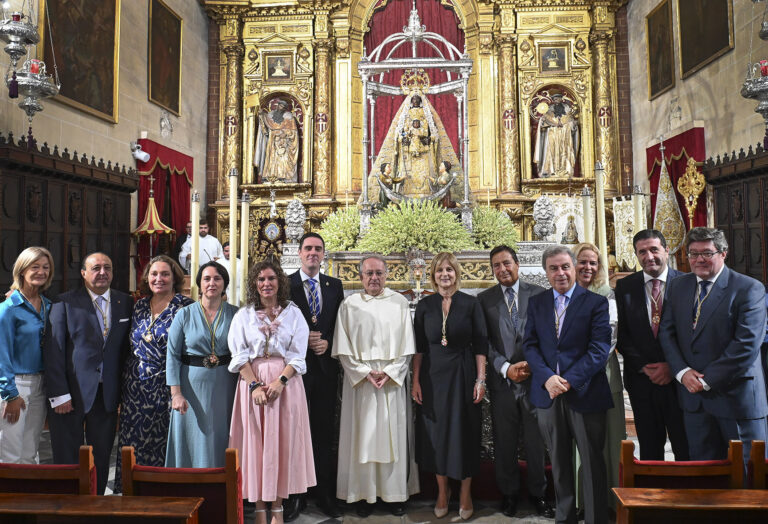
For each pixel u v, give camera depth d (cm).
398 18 1373
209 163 1345
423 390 388
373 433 382
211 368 357
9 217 714
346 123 1334
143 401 365
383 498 388
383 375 382
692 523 223
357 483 389
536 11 1334
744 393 311
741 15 911
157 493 252
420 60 795
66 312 366
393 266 639
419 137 802
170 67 1185
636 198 457
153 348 367
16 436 358
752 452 249
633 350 361
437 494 425
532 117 1341
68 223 835
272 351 355
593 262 381
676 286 342
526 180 1297
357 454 389
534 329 355
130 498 233
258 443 349
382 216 661
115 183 944
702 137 1020
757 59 874
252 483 344
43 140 812
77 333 364
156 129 1132
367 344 390
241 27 1354
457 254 636
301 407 361
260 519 351
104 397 366
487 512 397
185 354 358
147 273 378
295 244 700
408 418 410
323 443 400
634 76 1309
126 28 1030
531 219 1299
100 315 375
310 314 408
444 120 1341
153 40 1118
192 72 1283
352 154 1331
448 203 827
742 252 890
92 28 926
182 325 354
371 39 1377
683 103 1095
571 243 1232
